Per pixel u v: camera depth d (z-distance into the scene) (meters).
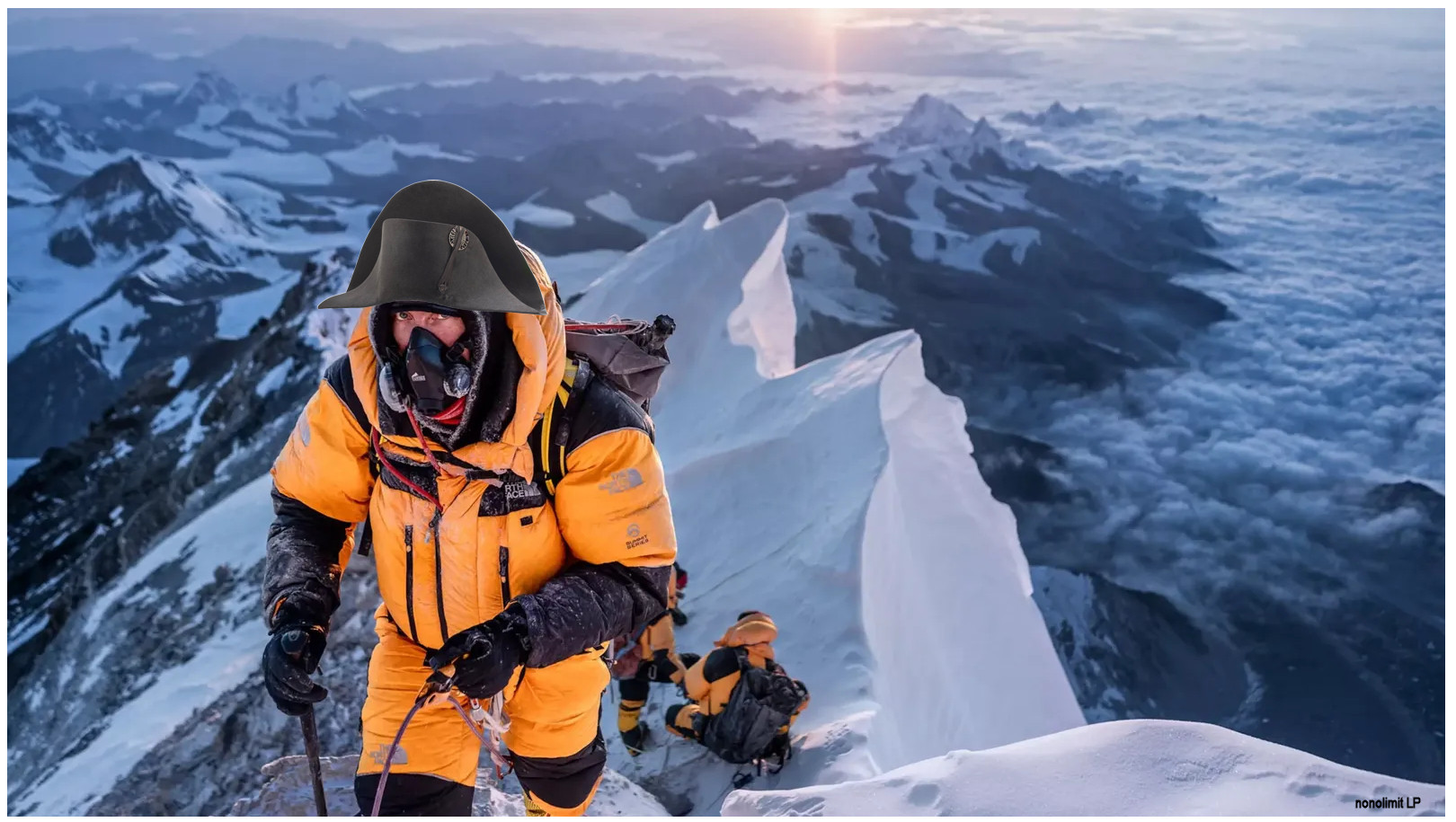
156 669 6.88
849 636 5.94
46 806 5.44
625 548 1.78
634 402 1.84
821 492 7.45
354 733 5.30
